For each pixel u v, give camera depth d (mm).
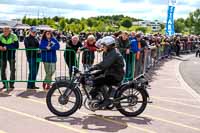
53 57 11938
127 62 13680
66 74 16219
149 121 8391
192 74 20281
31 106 9406
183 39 41500
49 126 7613
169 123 8320
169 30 35781
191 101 11367
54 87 8406
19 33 56219
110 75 8328
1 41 11578
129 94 8516
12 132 7086
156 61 24234
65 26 113875
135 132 7406
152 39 23859
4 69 11648
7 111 8781
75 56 12477
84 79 8352
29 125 7629
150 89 13383
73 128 7527
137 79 8711
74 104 8461
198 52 37688
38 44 12016
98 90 8367
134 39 14406
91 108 8391
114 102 8391
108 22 109125
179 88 14062
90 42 12648
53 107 8445
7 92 11227
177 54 36125
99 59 18406
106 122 8117
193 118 8969
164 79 16656
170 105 10477
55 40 11984
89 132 7273
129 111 8734
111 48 8414
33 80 11914
